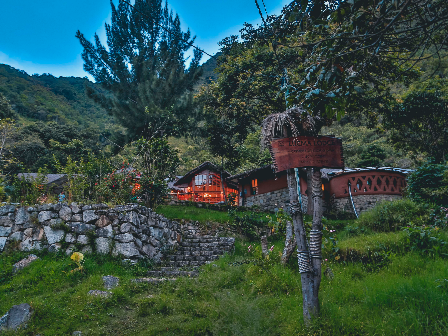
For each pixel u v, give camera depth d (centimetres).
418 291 430
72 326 490
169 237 1015
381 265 650
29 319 500
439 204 998
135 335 464
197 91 2436
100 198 996
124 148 2184
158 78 2352
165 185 1281
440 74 1769
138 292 619
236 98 1658
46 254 768
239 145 2214
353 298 482
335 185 1900
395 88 2028
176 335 455
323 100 290
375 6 271
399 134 1864
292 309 471
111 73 2519
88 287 608
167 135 2095
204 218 1303
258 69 1542
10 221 839
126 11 2619
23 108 6544
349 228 1002
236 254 1008
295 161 444
